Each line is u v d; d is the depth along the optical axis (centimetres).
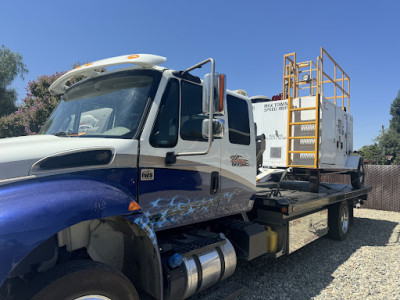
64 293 171
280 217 414
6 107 2106
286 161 629
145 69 278
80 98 304
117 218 224
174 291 248
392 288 407
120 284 195
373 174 1152
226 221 372
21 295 173
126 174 236
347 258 534
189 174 292
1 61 2083
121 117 263
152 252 229
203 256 284
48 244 198
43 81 1578
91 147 221
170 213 273
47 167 200
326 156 620
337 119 696
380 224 859
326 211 617
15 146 209
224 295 302
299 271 463
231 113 358
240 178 365
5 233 155
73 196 185
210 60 242
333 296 381
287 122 637
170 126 275
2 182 180
